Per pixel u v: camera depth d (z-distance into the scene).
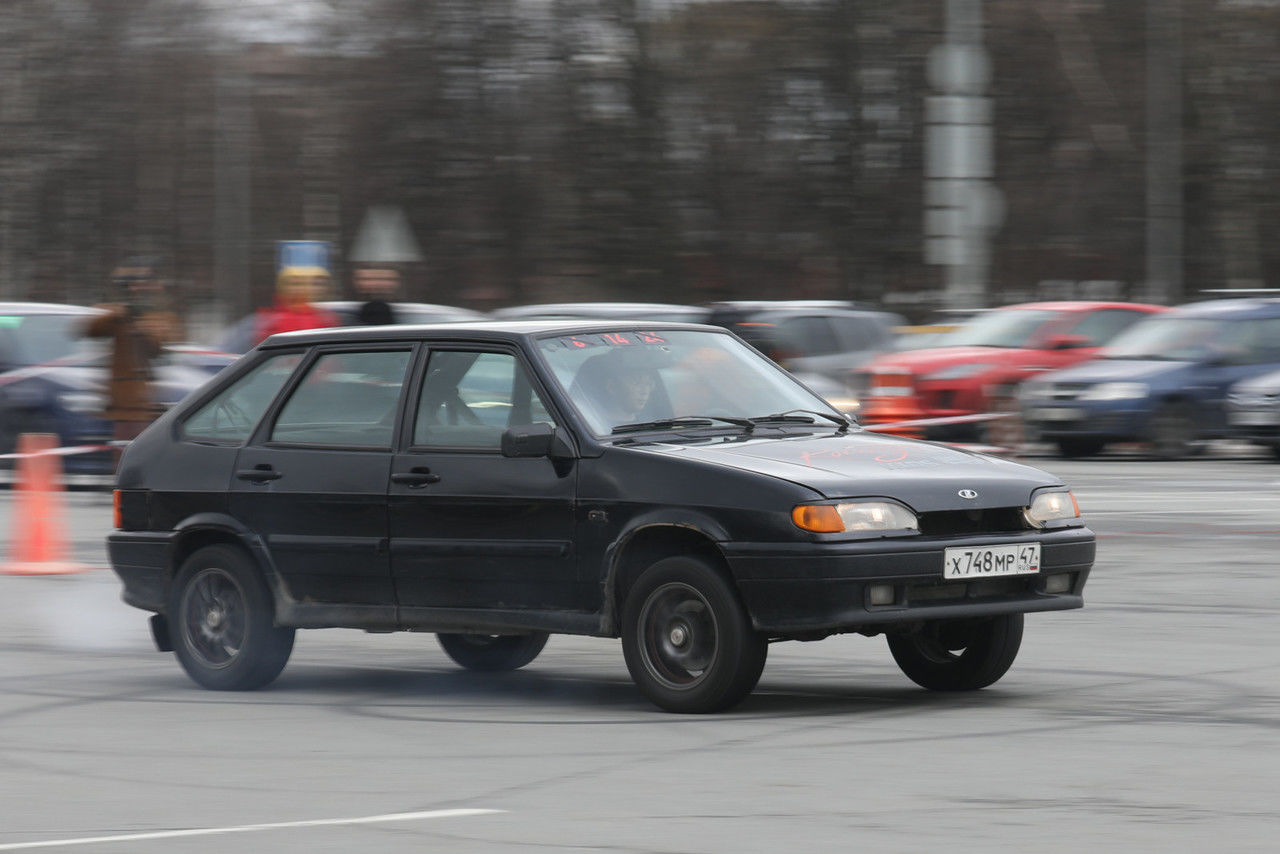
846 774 16.28
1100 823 14.34
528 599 19.86
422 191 120.94
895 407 52.25
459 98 121.31
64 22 142.25
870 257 120.44
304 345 22.05
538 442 19.58
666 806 15.20
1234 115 128.75
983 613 18.95
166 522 22.34
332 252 127.75
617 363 20.59
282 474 21.44
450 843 14.11
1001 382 58.50
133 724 19.78
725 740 17.88
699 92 121.44
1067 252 127.94
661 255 121.19
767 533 18.27
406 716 20.02
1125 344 60.78
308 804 15.66
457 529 20.16
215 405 22.50
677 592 19.03
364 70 123.56
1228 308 60.31
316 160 136.50
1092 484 48.91
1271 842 13.70
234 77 131.00
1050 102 128.88
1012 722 18.70
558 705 20.48
